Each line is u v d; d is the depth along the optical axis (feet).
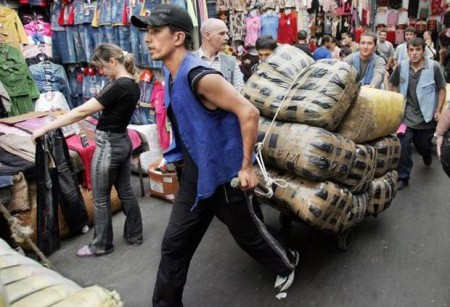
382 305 7.74
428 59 13.39
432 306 7.67
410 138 13.70
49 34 18.53
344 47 23.07
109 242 9.84
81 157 11.02
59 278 4.59
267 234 7.21
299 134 7.67
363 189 8.94
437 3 36.52
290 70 8.66
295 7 21.20
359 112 8.23
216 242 10.30
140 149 13.30
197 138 5.80
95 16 17.07
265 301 7.94
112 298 4.13
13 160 10.17
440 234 10.49
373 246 9.95
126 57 8.95
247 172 5.98
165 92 6.33
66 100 18.33
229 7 19.81
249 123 5.61
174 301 6.88
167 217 11.94
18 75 16.07
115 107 8.87
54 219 9.66
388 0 36.32
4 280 4.24
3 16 16.26
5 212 7.55
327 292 8.18
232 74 12.21
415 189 13.66
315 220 7.70
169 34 5.71
